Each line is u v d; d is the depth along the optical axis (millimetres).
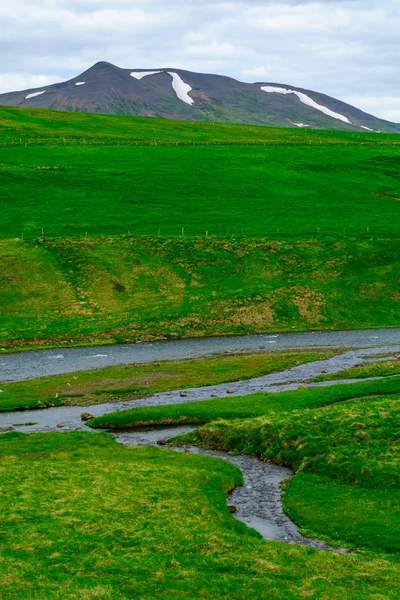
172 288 104312
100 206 137625
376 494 35844
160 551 28672
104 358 79000
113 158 176875
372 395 57219
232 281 107312
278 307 97562
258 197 149625
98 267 106938
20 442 48469
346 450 41375
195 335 91312
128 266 108438
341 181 168250
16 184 146875
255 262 112125
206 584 25453
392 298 104250
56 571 26594
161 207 139000
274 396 57719
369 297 103875
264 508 35656
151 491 36656
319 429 45375
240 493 38188
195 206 140750
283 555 28344
